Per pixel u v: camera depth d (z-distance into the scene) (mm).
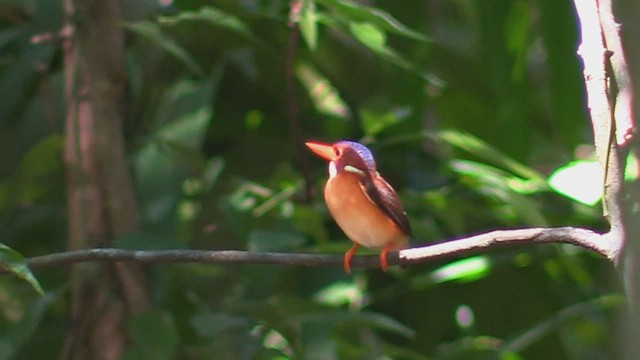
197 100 7895
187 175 7656
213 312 7406
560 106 9734
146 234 6828
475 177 8156
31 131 8289
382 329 8719
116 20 7250
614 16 4051
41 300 6996
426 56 9984
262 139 9406
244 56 9078
